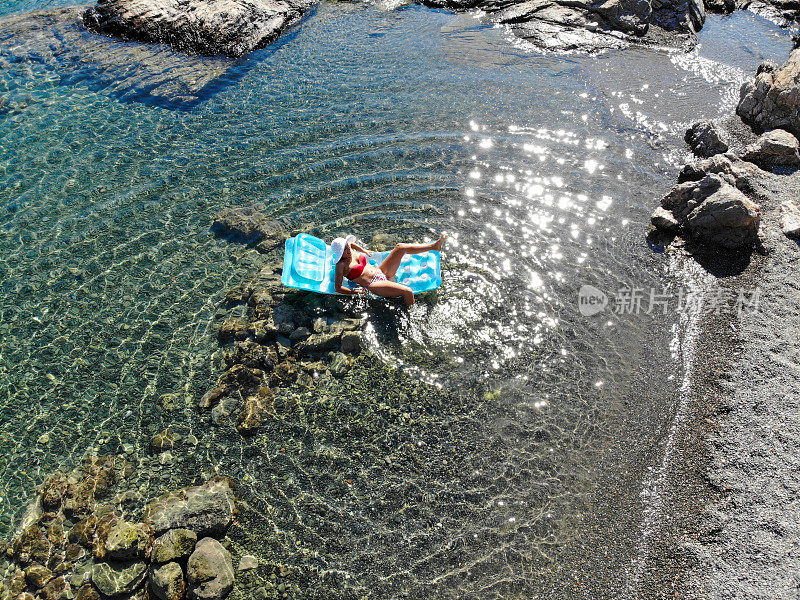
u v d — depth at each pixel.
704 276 9.11
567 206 10.42
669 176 11.16
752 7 18.02
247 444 7.20
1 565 6.23
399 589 5.90
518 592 5.83
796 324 8.16
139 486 6.84
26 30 17.03
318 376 7.86
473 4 17.70
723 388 7.52
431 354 8.07
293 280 8.62
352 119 12.94
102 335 8.58
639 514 6.40
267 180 11.27
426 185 10.91
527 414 7.41
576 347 8.16
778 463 6.59
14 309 9.00
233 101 13.80
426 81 14.26
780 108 11.94
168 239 10.06
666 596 5.70
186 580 6.00
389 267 8.63
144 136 12.69
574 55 15.30
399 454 7.04
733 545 5.97
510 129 12.45
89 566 6.12
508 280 9.04
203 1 16.84
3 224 10.49
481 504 6.55
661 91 13.76
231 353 8.20
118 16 16.52
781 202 10.12
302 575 6.03
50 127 12.98
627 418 7.34
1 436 7.42
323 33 16.83
